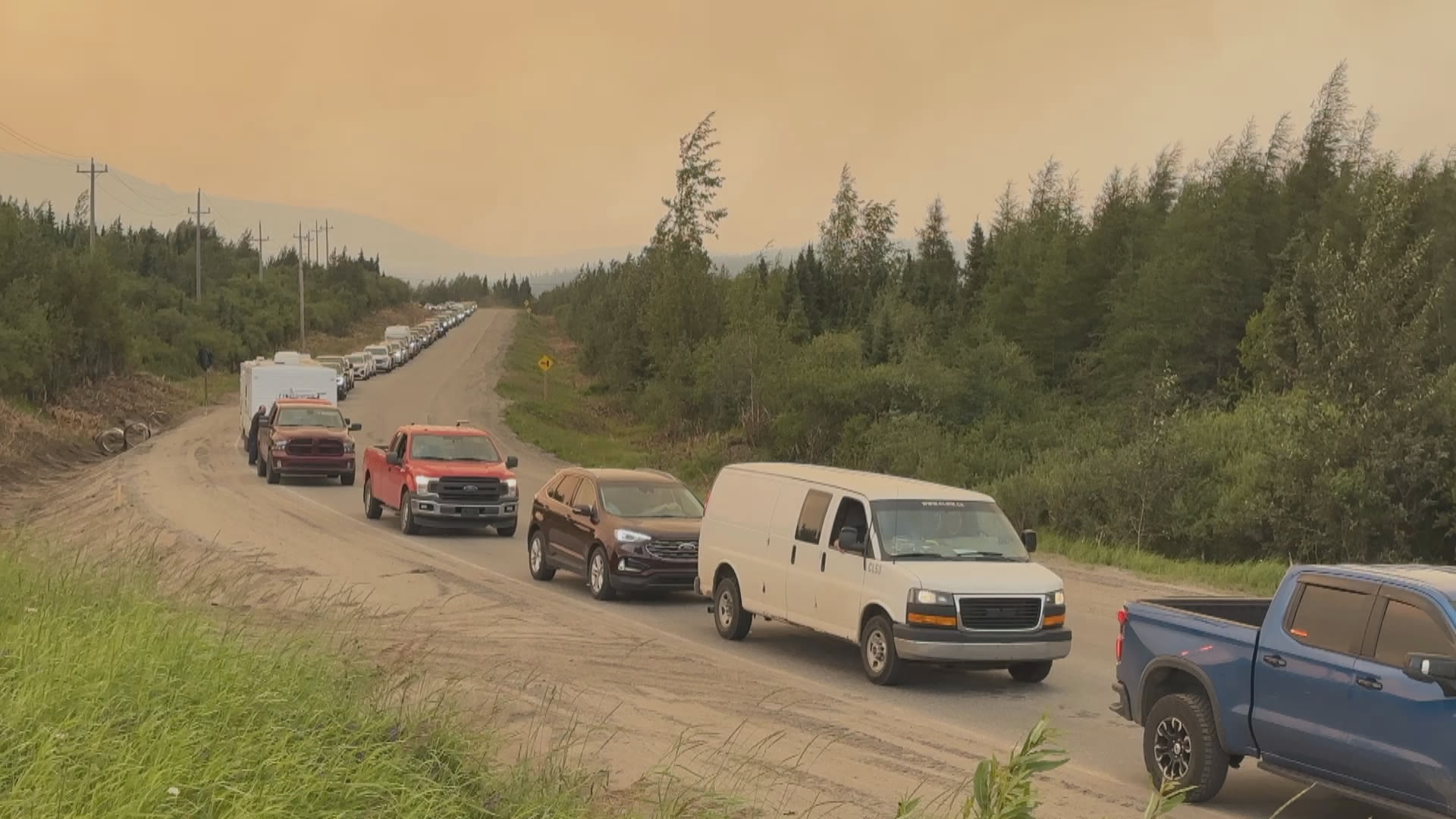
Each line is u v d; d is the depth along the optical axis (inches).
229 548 809.5
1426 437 1032.8
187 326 3577.8
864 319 3159.5
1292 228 2240.4
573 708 413.1
